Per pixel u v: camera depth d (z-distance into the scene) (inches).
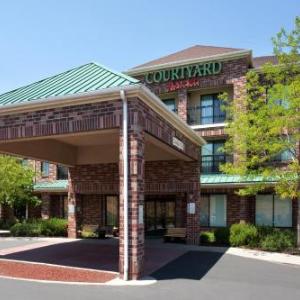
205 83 1031.0
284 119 680.4
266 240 733.9
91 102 479.5
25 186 1083.9
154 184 809.5
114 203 1057.5
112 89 458.0
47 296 369.1
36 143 714.8
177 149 630.5
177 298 374.6
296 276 502.6
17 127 526.0
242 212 948.0
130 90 451.5
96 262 565.3
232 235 783.1
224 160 1024.9
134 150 454.9
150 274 494.0
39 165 1254.9
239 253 690.2
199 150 796.6
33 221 1035.3
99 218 1064.8
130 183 455.2
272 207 959.0
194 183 781.9
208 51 1126.4
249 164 755.4
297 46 725.9
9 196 1035.9
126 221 450.9
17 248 716.7
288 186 703.7
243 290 417.7
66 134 499.5
